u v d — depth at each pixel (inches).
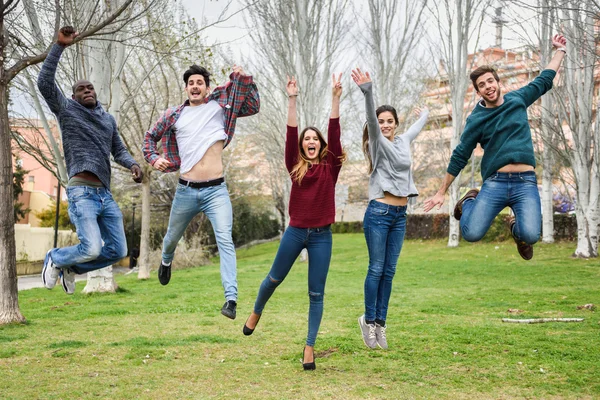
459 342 250.1
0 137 315.9
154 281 657.0
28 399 167.5
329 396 172.2
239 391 177.5
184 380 191.6
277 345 252.5
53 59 199.8
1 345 254.2
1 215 320.5
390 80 994.7
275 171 1145.4
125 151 221.5
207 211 200.1
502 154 189.2
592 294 407.8
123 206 1033.5
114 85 540.7
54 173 525.7
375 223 222.7
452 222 944.3
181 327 307.9
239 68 204.1
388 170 219.5
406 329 285.0
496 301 391.9
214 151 200.4
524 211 186.2
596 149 687.7
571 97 691.4
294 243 200.4
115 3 485.7
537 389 178.2
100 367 210.7
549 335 261.9
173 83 736.3
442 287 494.6
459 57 920.9
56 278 213.8
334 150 204.4
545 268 610.9
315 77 924.0
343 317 332.5
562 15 579.8
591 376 191.2
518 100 192.5
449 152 1079.0
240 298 451.8
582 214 701.3
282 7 885.2
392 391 177.0
